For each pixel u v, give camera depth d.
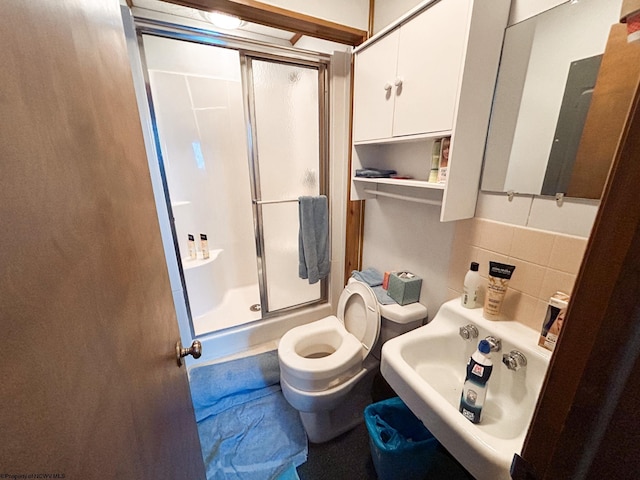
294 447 1.30
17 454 0.20
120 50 0.56
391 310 1.36
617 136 0.71
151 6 1.40
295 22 1.34
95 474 0.30
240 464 1.23
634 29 0.33
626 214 0.22
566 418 0.28
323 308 2.19
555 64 0.81
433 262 1.33
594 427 0.25
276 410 1.49
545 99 0.84
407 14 1.04
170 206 1.60
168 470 0.53
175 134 2.24
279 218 2.04
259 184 1.89
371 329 1.42
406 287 1.38
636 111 0.22
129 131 0.56
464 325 1.02
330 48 1.69
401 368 0.86
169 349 0.66
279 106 1.85
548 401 0.31
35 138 0.25
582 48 0.75
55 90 0.29
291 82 1.81
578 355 0.27
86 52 0.38
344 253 2.02
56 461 0.24
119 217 0.45
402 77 1.12
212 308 2.35
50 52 0.29
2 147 0.21
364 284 1.51
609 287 0.24
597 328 0.25
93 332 0.32
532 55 0.86
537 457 0.33
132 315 0.45
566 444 0.29
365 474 1.19
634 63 0.67
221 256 2.52
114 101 0.48
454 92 0.92
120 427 0.36
